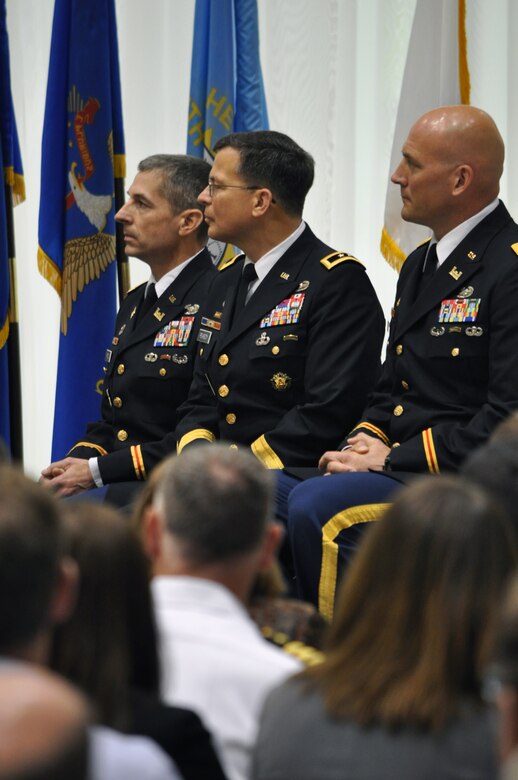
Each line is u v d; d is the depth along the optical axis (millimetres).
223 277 11742
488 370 9938
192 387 11562
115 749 3371
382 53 15086
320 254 11188
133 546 4672
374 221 15180
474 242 10203
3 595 3480
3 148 14141
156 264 12328
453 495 4465
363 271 11039
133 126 15812
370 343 10836
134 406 12031
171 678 4926
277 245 11250
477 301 9969
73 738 2318
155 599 5055
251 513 5379
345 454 9953
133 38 15766
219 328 11414
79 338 14172
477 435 9523
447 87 13703
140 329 12203
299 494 9484
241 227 11211
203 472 5387
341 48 15258
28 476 3943
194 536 5312
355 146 15242
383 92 15094
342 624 4441
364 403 10734
